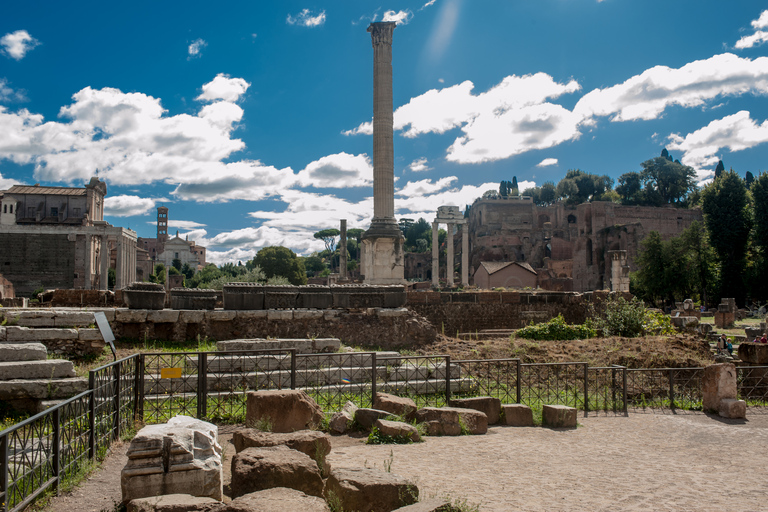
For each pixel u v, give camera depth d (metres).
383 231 34.12
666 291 66.69
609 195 145.62
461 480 6.29
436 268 88.00
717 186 67.44
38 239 83.69
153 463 5.24
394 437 8.44
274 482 5.11
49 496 5.45
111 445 7.39
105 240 85.50
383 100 36.00
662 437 9.99
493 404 10.80
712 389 12.74
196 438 5.58
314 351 13.48
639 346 18.66
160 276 112.88
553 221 140.25
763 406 13.87
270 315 16.39
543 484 6.34
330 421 9.08
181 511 4.48
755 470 7.54
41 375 9.22
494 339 19.83
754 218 63.50
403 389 12.21
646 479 6.82
